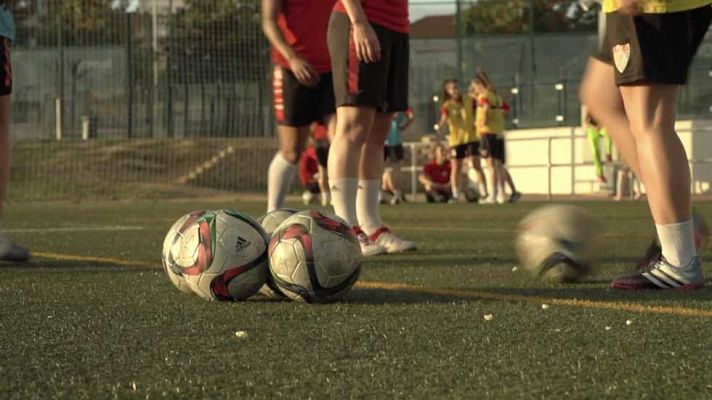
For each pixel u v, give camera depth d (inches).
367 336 288.4
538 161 2058.3
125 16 2121.1
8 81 524.7
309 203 1689.2
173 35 2107.5
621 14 379.9
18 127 2138.3
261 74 2102.6
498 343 274.8
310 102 663.8
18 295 395.5
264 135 2114.9
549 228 419.5
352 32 549.0
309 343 278.5
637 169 416.8
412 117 1820.9
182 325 313.1
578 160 1999.3
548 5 2156.7
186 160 2087.8
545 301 359.9
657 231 396.8
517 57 2160.4
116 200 1834.4
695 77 1932.8
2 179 538.9
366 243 584.1
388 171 1720.0
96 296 390.6
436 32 2669.8
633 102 388.5
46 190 1882.4
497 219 1046.4
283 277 354.6
